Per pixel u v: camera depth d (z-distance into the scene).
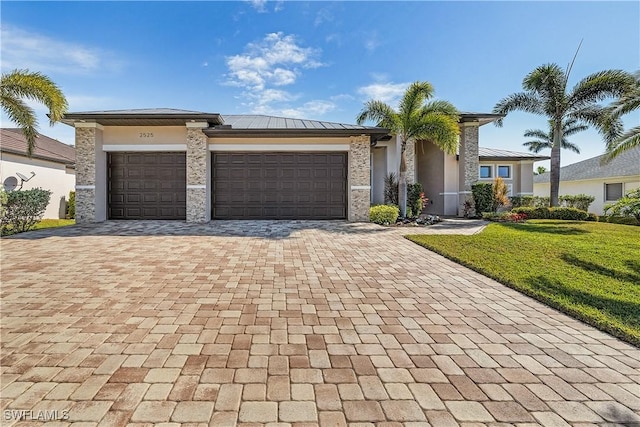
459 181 18.91
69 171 20.91
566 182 26.05
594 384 2.78
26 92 11.36
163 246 8.74
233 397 2.55
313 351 3.30
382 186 19.17
